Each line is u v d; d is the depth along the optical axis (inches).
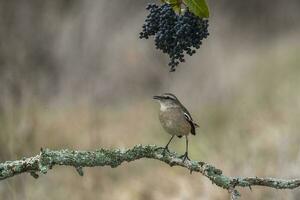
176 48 201.0
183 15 200.8
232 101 835.4
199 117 778.8
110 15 952.9
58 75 861.8
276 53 1096.8
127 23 959.6
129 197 544.4
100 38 927.7
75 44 905.5
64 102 795.4
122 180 578.2
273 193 453.4
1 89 570.6
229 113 770.8
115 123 762.8
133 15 970.1
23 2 866.1
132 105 856.3
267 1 1311.5
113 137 695.1
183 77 927.7
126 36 943.0
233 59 1071.6
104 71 901.8
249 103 784.9
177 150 653.9
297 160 494.0
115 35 938.7
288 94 813.9
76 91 830.5
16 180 477.4
